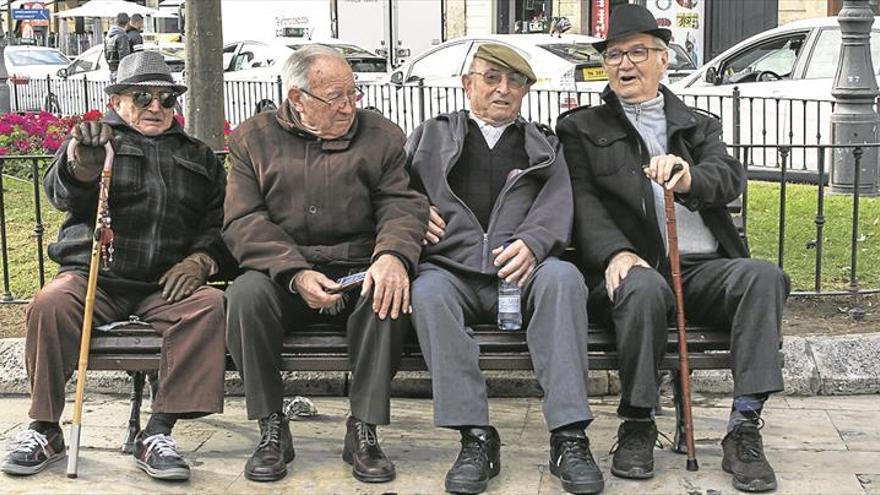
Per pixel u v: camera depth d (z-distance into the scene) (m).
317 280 4.38
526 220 4.65
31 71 23.12
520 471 4.50
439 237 4.68
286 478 4.45
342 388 5.49
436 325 4.30
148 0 34.94
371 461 4.41
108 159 4.40
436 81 13.45
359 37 23.33
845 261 7.20
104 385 5.51
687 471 4.47
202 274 4.68
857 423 5.00
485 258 4.65
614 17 4.79
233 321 4.39
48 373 4.47
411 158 4.86
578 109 4.94
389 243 4.45
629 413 4.50
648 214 4.68
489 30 23.91
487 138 4.82
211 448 4.79
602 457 4.67
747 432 4.39
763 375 4.31
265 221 4.57
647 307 4.30
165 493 4.30
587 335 4.45
